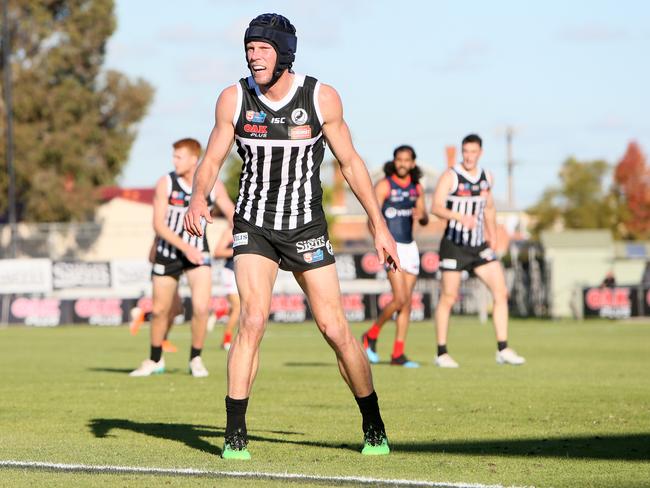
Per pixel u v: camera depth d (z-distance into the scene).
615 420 27.12
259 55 20.77
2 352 62.09
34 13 199.88
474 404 31.02
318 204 21.64
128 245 178.12
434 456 21.30
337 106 21.47
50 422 27.42
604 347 63.78
